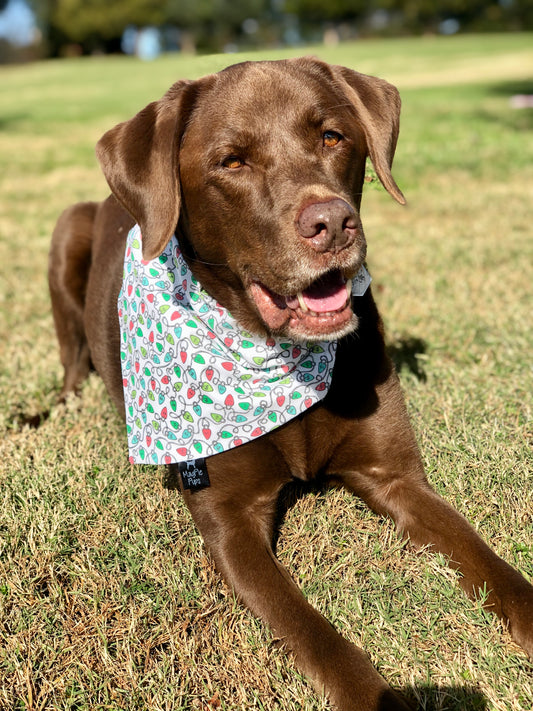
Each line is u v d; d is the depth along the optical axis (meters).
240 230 0.60
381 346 0.68
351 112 0.65
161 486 0.72
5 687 0.53
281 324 0.60
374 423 0.66
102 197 2.21
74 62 13.08
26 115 4.78
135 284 0.71
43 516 0.67
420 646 0.53
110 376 0.84
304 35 16.14
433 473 0.70
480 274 1.25
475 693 0.49
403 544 0.62
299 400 0.64
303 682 0.52
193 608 0.58
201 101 0.62
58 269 0.95
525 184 1.97
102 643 0.55
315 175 0.58
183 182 0.63
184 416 0.66
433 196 1.91
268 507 0.66
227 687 0.52
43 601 0.58
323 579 0.59
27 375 0.98
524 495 0.65
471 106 3.72
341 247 0.55
